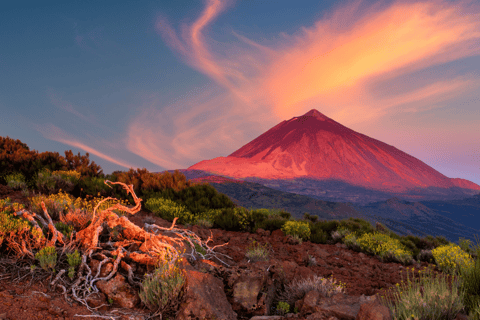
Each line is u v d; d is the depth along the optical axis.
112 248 4.87
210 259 5.98
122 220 4.90
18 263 4.25
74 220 5.64
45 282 4.02
